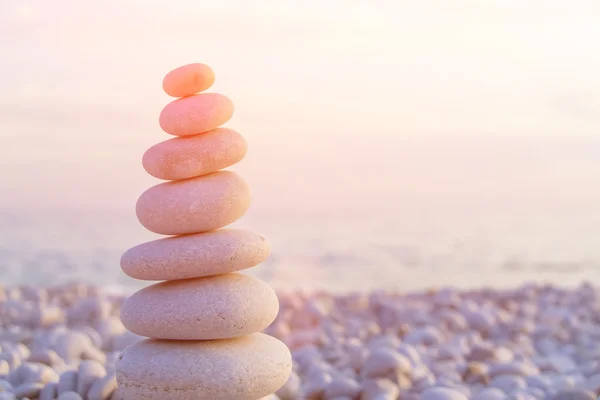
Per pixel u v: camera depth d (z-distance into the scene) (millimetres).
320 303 1705
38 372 996
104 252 2957
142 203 819
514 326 1498
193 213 805
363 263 2830
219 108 820
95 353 1147
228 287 806
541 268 2750
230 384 788
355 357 1191
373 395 1026
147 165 823
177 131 819
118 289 2270
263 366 802
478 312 1536
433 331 1384
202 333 794
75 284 1979
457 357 1248
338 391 1044
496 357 1244
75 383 957
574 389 1019
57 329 1294
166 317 794
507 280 2564
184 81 819
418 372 1110
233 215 818
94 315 1466
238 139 829
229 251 804
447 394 985
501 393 1031
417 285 2451
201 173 819
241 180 830
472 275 2648
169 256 800
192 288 804
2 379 995
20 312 1455
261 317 809
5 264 2693
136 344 830
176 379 786
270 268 2699
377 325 1568
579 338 1435
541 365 1230
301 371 1197
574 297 1893
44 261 2773
